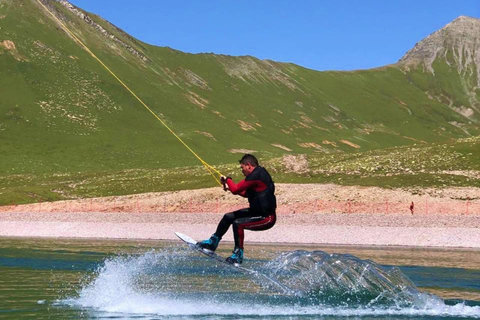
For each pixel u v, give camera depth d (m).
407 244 41.06
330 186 68.19
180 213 57.16
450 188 65.50
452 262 28.20
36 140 136.75
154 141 149.50
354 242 41.47
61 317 14.31
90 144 139.25
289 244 40.00
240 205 63.22
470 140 92.94
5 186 93.75
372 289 16.56
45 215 56.44
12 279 20.72
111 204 65.56
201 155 146.00
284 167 85.00
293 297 16.47
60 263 25.59
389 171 76.94
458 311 15.37
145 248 34.34
